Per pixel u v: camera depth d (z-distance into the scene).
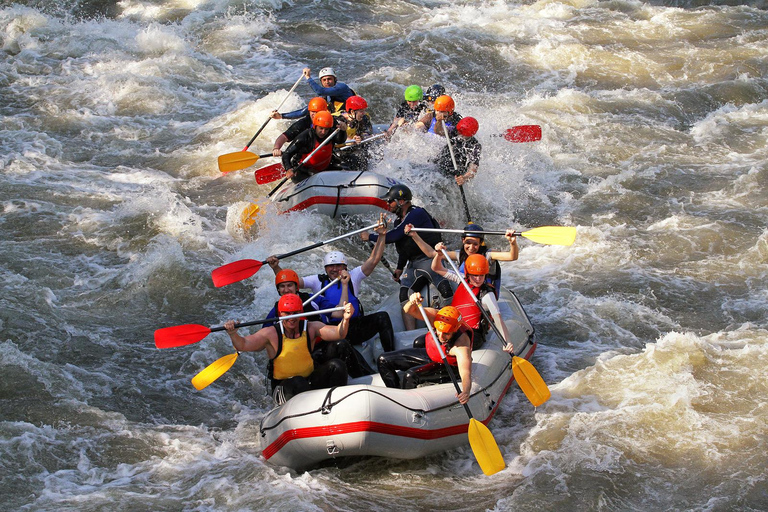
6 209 15.45
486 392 9.64
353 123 16.31
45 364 10.99
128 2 29.83
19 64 23.75
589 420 9.95
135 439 9.76
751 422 9.76
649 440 9.52
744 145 19.27
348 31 27.22
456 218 16.00
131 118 20.70
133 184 17.09
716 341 11.75
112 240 14.56
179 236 14.80
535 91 22.69
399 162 16.03
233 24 27.59
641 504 8.49
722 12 28.72
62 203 15.89
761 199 16.42
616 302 13.02
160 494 8.62
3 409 10.08
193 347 11.80
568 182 17.55
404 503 8.55
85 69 23.52
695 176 17.61
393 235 11.77
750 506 8.37
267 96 21.19
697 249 14.72
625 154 18.88
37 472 8.98
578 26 27.59
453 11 29.06
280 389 9.34
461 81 23.27
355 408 8.63
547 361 11.58
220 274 11.01
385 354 9.58
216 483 8.80
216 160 18.42
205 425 10.22
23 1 28.88
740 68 23.84
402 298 11.62
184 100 21.78
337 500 8.51
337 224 15.06
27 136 19.38
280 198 15.40
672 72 23.95
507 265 14.53
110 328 12.15
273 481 8.84
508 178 17.16
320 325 9.56
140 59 24.47
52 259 13.80
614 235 15.36
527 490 8.70
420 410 8.92
